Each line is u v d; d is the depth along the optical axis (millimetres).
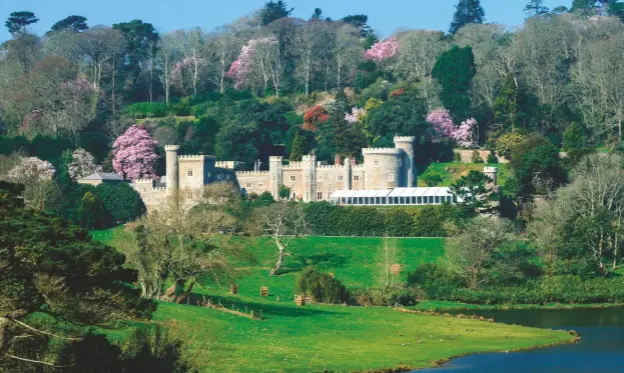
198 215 148875
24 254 81625
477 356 122312
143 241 141125
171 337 92500
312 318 143125
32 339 83250
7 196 87250
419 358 118938
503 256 187625
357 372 110062
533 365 117188
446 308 170250
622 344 132250
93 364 84062
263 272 193500
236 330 125812
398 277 190500
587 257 192875
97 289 85750
